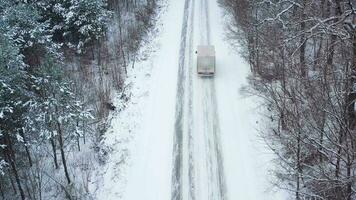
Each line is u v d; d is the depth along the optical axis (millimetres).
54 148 24656
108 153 25438
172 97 28734
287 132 23453
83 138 26750
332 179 17109
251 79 29250
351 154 16797
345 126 16797
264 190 21672
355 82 18906
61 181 24406
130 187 22859
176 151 24562
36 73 27016
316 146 18531
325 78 19281
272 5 31531
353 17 20672
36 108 24031
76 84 30812
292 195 20969
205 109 27484
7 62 23281
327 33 20531
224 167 23344
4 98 22781
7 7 31125
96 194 23078
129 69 32625
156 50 34406
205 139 25203
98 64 33969
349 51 19641
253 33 31188
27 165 25453
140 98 28969
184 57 32969
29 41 30828
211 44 34469
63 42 36344
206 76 30422
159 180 22922
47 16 35875
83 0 33469
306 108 22141
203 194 21953
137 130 26422
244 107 27188
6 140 23344
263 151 23703
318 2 26984
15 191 24000
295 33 26812
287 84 25234
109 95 29891
